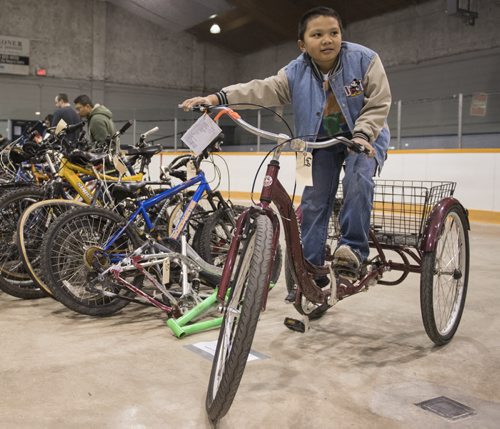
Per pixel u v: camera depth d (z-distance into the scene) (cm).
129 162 349
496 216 773
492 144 942
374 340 252
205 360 221
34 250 305
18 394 185
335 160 239
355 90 224
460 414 178
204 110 198
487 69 1262
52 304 298
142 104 1770
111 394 187
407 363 223
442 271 247
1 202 294
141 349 232
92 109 497
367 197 222
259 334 257
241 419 172
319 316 283
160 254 272
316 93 232
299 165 189
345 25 1559
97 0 1666
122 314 284
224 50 1900
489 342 251
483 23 1262
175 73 1820
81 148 344
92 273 270
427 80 1383
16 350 226
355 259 215
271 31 1694
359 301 321
